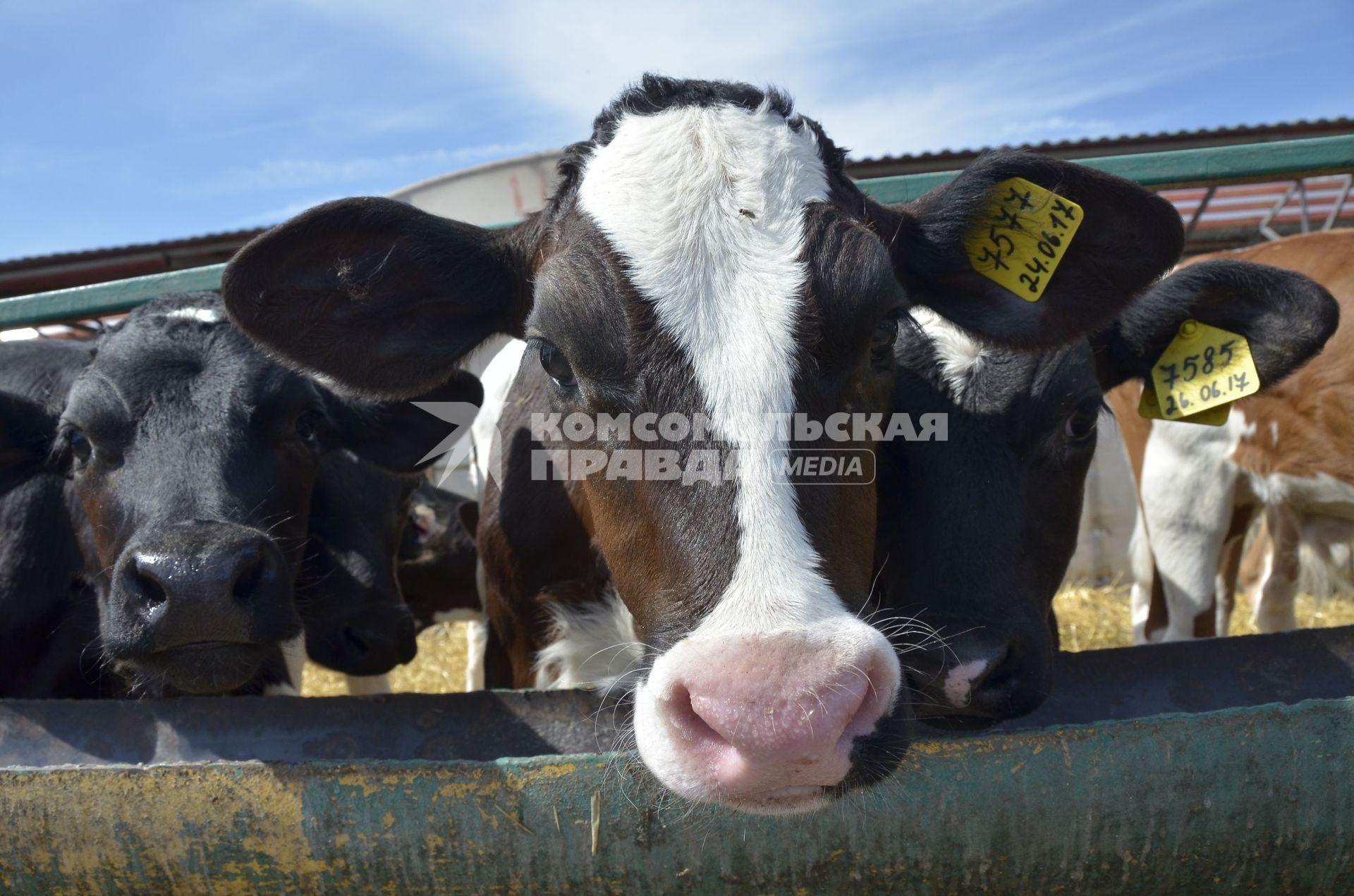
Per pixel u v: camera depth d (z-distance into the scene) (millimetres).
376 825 535
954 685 634
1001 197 672
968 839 546
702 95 651
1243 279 774
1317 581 1535
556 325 569
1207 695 651
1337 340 1230
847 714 455
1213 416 823
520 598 899
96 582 827
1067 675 674
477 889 547
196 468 741
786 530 498
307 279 656
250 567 664
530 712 617
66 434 798
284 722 605
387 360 691
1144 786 547
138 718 608
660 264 556
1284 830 562
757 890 550
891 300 564
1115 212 686
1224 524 1345
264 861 543
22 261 2402
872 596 725
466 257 673
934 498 699
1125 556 2383
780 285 543
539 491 859
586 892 549
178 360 792
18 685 899
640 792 535
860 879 551
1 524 884
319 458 854
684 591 502
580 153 651
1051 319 712
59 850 548
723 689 455
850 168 2432
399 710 611
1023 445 719
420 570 1373
